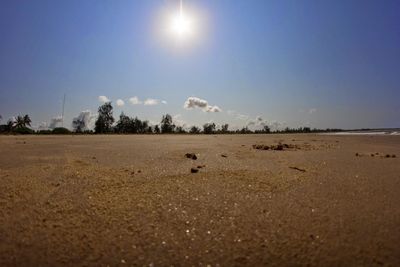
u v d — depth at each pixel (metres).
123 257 2.36
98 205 3.47
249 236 2.70
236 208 3.39
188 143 12.69
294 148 10.35
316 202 3.63
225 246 2.52
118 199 3.69
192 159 7.05
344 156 7.84
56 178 4.76
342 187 4.34
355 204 3.56
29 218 3.10
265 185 4.37
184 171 5.40
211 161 6.72
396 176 5.11
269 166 6.03
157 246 2.52
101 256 2.37
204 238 2.66
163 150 9.18
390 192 4.09
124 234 2.74
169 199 3.69
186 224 2.95
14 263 2.28
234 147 10.41
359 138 18.33
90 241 2.61
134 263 2.27
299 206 3.48
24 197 3.76
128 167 5.85
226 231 2.80
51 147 10.06
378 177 5.03
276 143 13.03
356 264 2.26
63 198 3.73
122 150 9.14
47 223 2.97
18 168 5.64
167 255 2.38
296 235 2.72
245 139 17.22
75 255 2.38
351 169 5.77
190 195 3.85
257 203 3.57
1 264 2.26
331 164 6.39
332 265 2.25
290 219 3.08
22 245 2.54
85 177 4.84
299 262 2.29
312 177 4.97
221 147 10.41
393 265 2.25
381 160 7.10
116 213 3.23
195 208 3.38
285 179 4.77
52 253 2.41
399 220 3.06
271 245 2.54
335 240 2.62
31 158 7.05
